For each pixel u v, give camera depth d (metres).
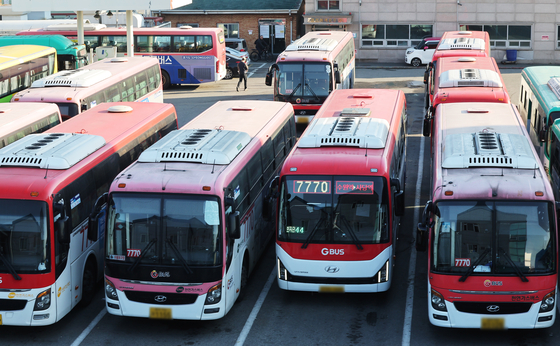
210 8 45.16
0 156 11.05
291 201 11.41
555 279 9.91
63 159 11.09
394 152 13.41
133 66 22.78
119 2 27.36
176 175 10.73
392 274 12.84
